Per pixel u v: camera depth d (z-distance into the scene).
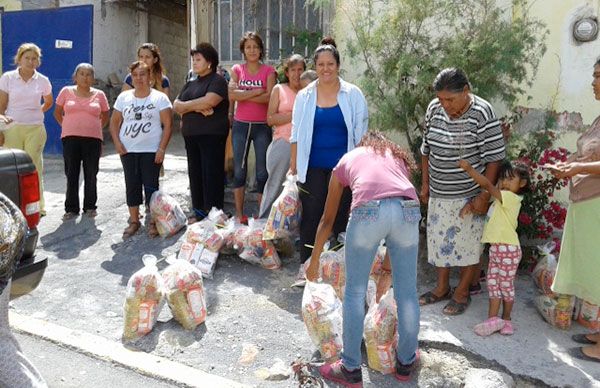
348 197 4.37
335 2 6.00
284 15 6.83
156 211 5.41
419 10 4.74
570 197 3.50
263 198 5.21
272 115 5.08
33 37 9.80
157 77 6.20
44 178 7.97
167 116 5.45
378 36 4.87
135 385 3.20
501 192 3.65
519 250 3.68
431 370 3.31
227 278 4.60
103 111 6.16
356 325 3.02
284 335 3.73
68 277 4.68
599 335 3.36
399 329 3.12
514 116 5.14
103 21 10.50
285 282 4.54
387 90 5.00
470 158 3.75
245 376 3.28
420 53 4.83
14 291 3.24
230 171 6.55
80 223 5.89
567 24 5.39
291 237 4.98
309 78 4.90
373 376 3.26
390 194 2.95
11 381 2.32
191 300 3.77
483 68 4.61
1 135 5.94
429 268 4.72
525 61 4.83
